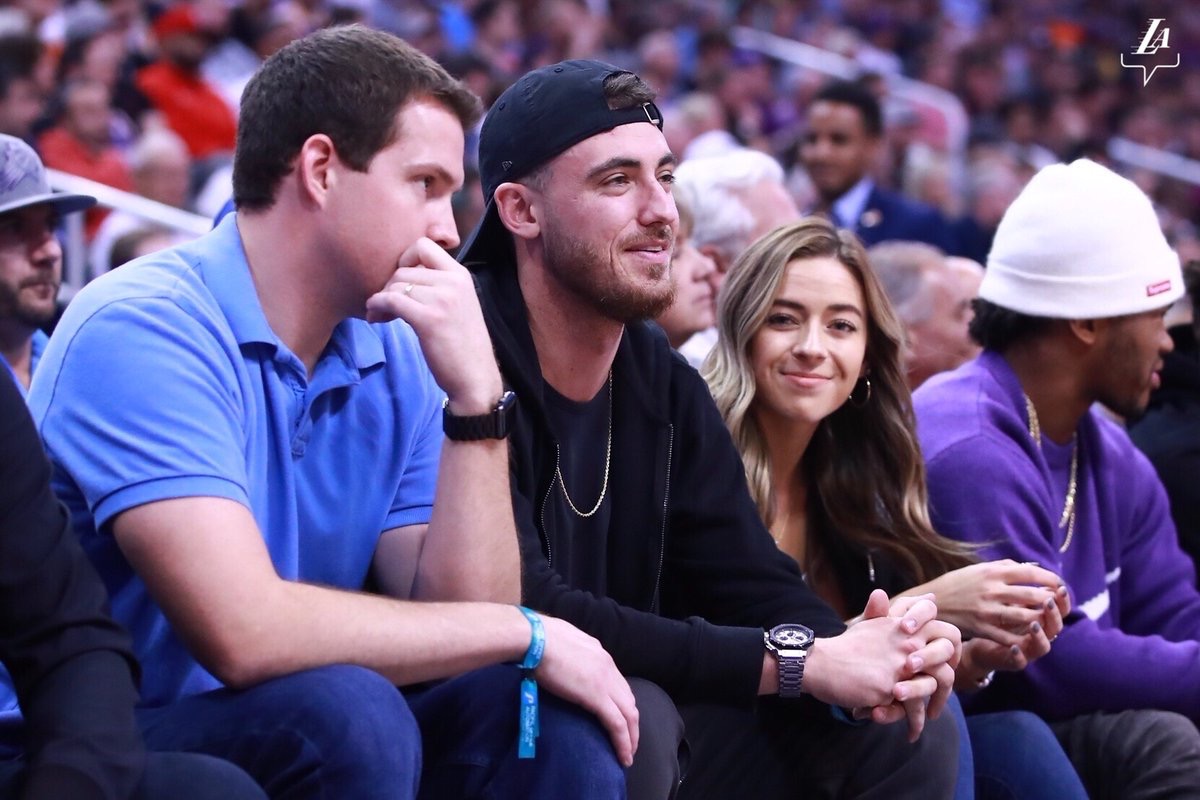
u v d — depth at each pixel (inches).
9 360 254.1
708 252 306.8
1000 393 254.8
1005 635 217.8
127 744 134.6
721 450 211.0
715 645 188.4
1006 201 682.2
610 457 205.2
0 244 245.4
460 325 171.6
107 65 553.9
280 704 150.6
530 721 163.2
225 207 213.5
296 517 173.0
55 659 136.8
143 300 163.5
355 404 180.1
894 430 235.6
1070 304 251.6
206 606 152.2
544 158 190.9
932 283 319.9
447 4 764.0
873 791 201.3
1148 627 269.6
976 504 243.4
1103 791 236.5
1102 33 1010.1
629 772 172.9
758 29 894.4
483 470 173.2
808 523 241.8
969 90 897.5
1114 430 273.7
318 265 170.7
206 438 158.2
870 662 190.4
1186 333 296.7
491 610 164.7
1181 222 823.7
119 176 496.7
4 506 137.6
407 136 168.7
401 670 158.7
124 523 154.7
